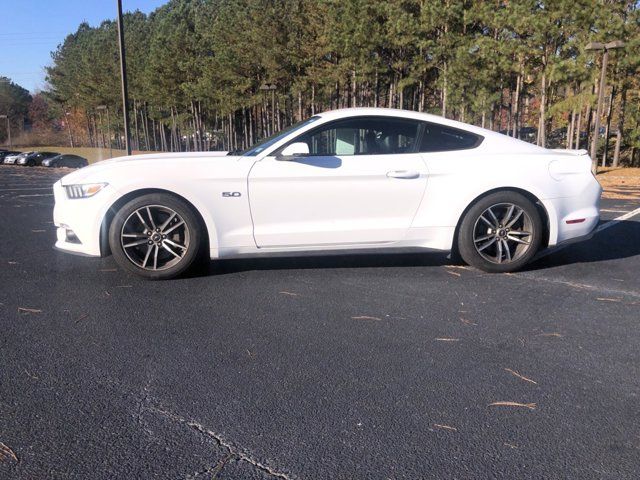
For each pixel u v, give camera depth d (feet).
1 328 11.55
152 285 14.65
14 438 7.60
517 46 74.13
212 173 14.87
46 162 169.48
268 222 15.19
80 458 7.18
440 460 7.16
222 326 11.74
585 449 7.41
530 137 145.07
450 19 86.07
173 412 8.30
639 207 30.32
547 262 17.30
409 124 15.94
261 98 162.71
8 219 27.20
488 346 10.72
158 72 200.54
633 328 11.63
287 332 11.42
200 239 15.05
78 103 275.18
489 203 15.61
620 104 104.47
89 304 13.12
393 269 16.25
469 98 86.74
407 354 10.36
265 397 8.75
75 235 15.19
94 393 8.85
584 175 16.26
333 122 15.67
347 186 15.24
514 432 7.80
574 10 69.87
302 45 135.74
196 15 248.32
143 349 10.55
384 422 8.04
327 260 17.29
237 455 7.26
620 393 8.90
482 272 16.02
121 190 14.62
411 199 15.49
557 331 11.47
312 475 6.86
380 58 102.99
